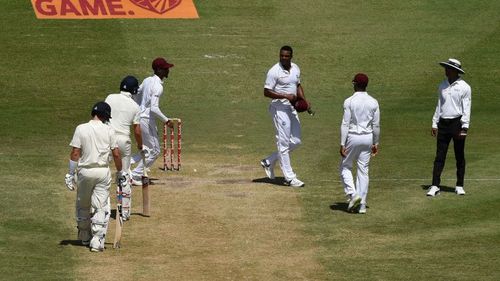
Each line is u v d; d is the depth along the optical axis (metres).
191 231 57.81
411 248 54.69
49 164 75.12
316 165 76.44
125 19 130.00
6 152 79.31
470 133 89.81
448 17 133.25
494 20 132.12
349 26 129.88
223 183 70.00
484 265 51.53
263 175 72.81
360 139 61.44
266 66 115.44
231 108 100.94
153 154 69.12
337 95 106.94
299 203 64.31
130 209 62.03
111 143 53.84
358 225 59.22
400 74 113.69
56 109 98.50
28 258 51.88
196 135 88.62
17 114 95.75
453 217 60.78
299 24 130.38
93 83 108.31
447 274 50.09
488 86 109.88
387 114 98.31
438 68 115.62
